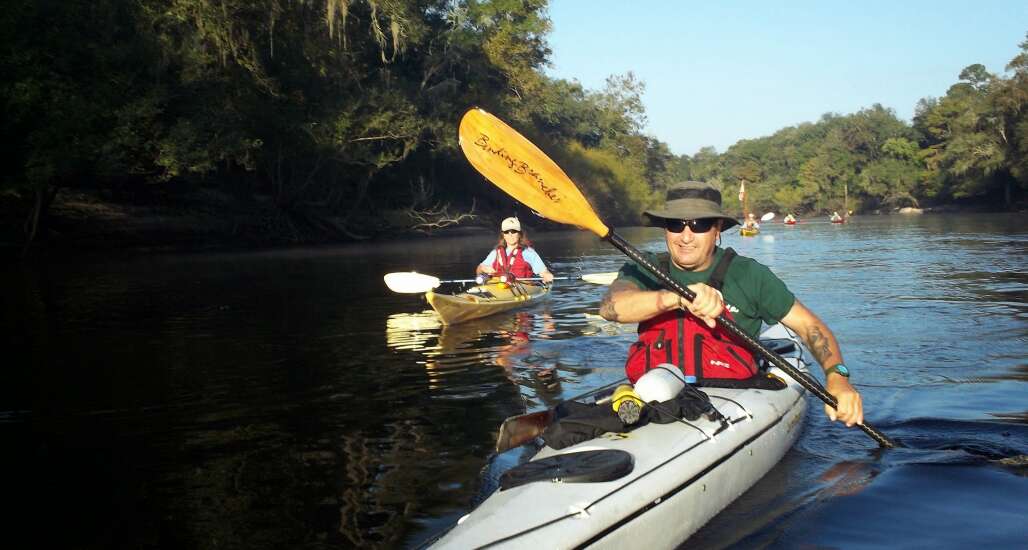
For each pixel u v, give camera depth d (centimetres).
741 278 348
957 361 548
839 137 8931
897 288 990
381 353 640
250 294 1113
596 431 302
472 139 411
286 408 468
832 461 354
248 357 633
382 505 313
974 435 386
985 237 2281
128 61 2117
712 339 353
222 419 447
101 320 865
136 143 2059
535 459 285
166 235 2492
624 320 341
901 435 389
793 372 332
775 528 288
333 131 2636
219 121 2288
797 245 2230
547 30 4312
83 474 362
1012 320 709
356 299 1031
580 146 5741
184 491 335
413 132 2852
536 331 743
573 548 234
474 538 233
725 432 312
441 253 2173
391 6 2758
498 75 4278
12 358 653
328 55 2686
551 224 4606
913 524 287
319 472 353
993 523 285
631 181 6050
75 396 513
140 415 461
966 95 7425
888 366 538
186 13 2277
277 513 308
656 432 302
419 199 3606
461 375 550
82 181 2398
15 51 1869
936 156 7012
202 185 2906
